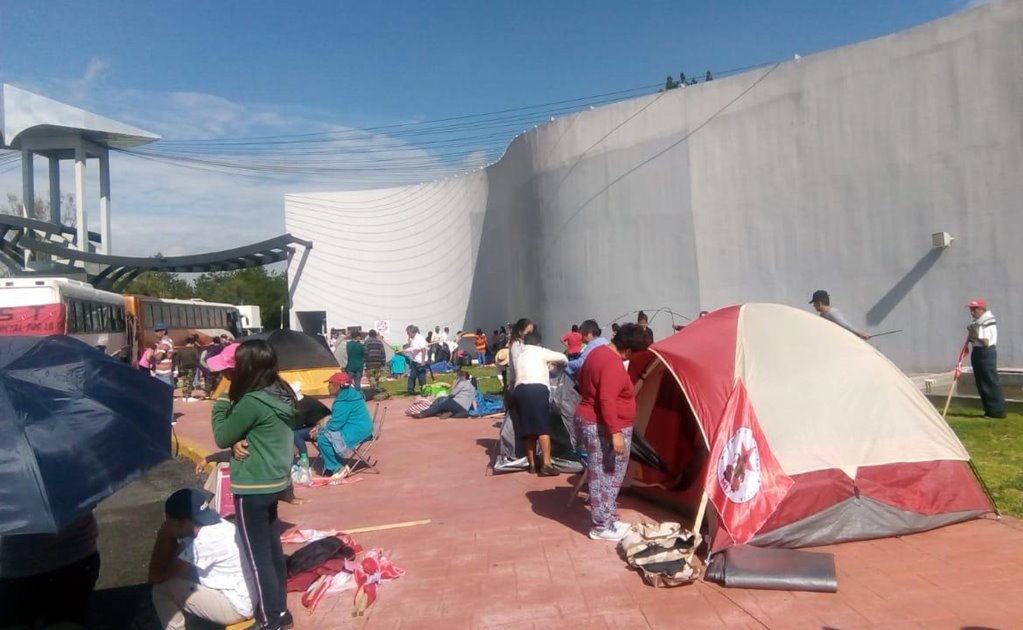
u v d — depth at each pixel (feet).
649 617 16.49
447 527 24.04
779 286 54.90
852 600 16.81
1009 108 41.60
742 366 21.81
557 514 24.79
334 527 24.73
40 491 12.99
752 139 56.65
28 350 15.65
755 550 19.06
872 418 21.62
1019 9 40.96
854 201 49.78
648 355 25.34
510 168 91.04
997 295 42.37
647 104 65.05
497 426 45.55
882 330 48.24
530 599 17.87
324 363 63.41
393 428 46.39
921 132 45.85
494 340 100.99
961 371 42.73
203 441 46.06
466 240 111.86
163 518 30.81
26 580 16.84
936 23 44.88
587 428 21.65
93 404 14.83
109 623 19.42
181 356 82.69
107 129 157.17
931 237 45.42
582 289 73.00
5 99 150.51
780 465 20.48
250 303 264.11
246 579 16.96
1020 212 41.22
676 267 62.75
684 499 23.94
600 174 70.18
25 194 157.07
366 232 122.62
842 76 50.26
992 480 25.73
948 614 15.87
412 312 119.65
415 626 16.84
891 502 20.89
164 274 283.79
